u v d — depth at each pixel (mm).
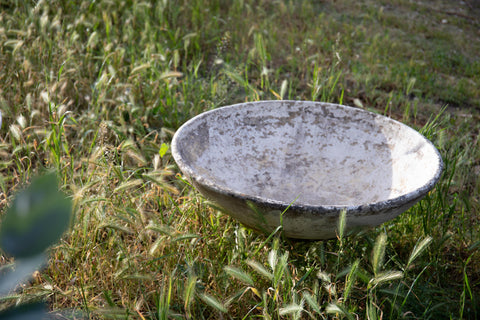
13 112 3656
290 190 2771
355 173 2762
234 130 2812
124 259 2295
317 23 6645
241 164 2777
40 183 466
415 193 2066
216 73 5133
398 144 2660
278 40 6066
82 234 2395
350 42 6238
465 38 6934
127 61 4625
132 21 5316
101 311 1896
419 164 2453
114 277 2201
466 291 2580
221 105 4062
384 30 6922
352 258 2570
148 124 3838
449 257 2893
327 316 2199
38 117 3539
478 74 5766
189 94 4301
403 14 7762
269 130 2916
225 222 2795
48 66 4031
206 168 2596
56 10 5059
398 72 5527
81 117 3533
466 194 3203
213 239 2600
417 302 2404
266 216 2064
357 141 2836
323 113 2932
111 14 5430
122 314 1903
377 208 1981
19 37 4168
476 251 2791
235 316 2266
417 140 2555
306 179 2818
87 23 4641
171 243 2389
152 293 2264
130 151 2730
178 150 2369
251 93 4176
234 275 1941
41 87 3771
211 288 2365
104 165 2555
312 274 2416
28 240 451
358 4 7906
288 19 6887
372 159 2746
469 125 4441
